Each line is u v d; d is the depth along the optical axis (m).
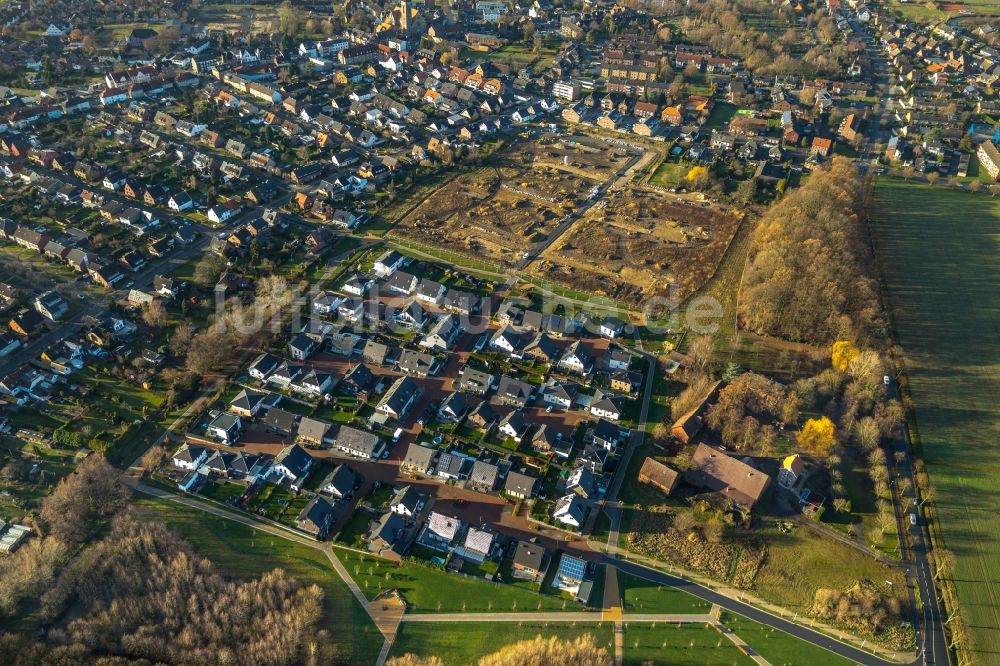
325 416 148.75
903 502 135.00
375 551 122.12
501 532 126.81
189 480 131.88
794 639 111.81
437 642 108.62
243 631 106.94
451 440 144.50
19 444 137.00
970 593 118.56
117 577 112.31
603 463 138.00
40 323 164.38
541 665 101.88
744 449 143.75
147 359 157.75
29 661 101.06
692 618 114.19
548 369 162.50
